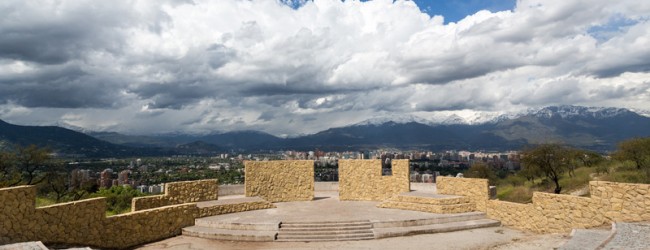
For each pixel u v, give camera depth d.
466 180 28.64
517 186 49.03
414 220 24.78
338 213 27.20
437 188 30.81
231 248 21.06
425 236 23.31
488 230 24.77
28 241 17.73
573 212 22.30
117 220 21.14
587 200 21.69
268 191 33.00
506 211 25.91
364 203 32.09
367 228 23.94
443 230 24.27
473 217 26.47
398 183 32.69
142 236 22.17
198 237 23.36
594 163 45.34
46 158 44.81
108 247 20.62
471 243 21.50
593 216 21.36
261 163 33.06
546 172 41.56
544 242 20.17
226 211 27.33
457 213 26.84
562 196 22.86
